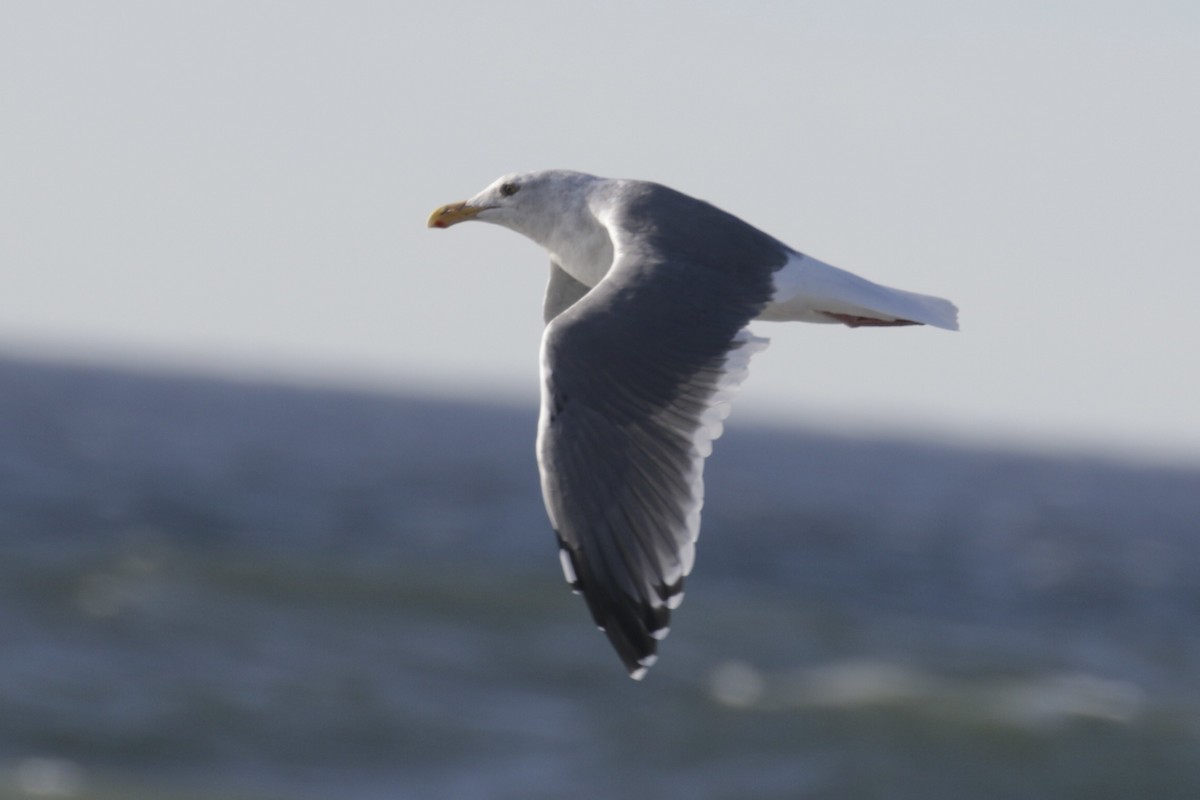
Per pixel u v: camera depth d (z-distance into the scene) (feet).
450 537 154.51
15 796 59.98
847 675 89.76
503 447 408.26
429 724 74.02
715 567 143.33
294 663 84.64
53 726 69.15
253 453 272.10
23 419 316.40
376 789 65.05
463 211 28.99
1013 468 641.81
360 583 110.42
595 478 19.71
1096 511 310.86
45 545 122.01
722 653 94.99
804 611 115.55
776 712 78.95
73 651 83.61
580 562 19.45
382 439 387.14
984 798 68.33
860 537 186.09
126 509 156.66
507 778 67.46
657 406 20.39
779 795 66.95
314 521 160.15
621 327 21.12
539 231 28.37
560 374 20.40
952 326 24.39
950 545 186.39
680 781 68.28
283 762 67.62
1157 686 94.22
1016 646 107.14
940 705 81.15
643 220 24.94
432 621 99.25
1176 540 235.20
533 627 99.14
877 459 598.34
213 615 95.71
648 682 85.25
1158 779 71.51
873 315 24.57
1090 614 129.90
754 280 23.58
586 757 70.59
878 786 68.39
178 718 71.56
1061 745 75.15
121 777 63.72
